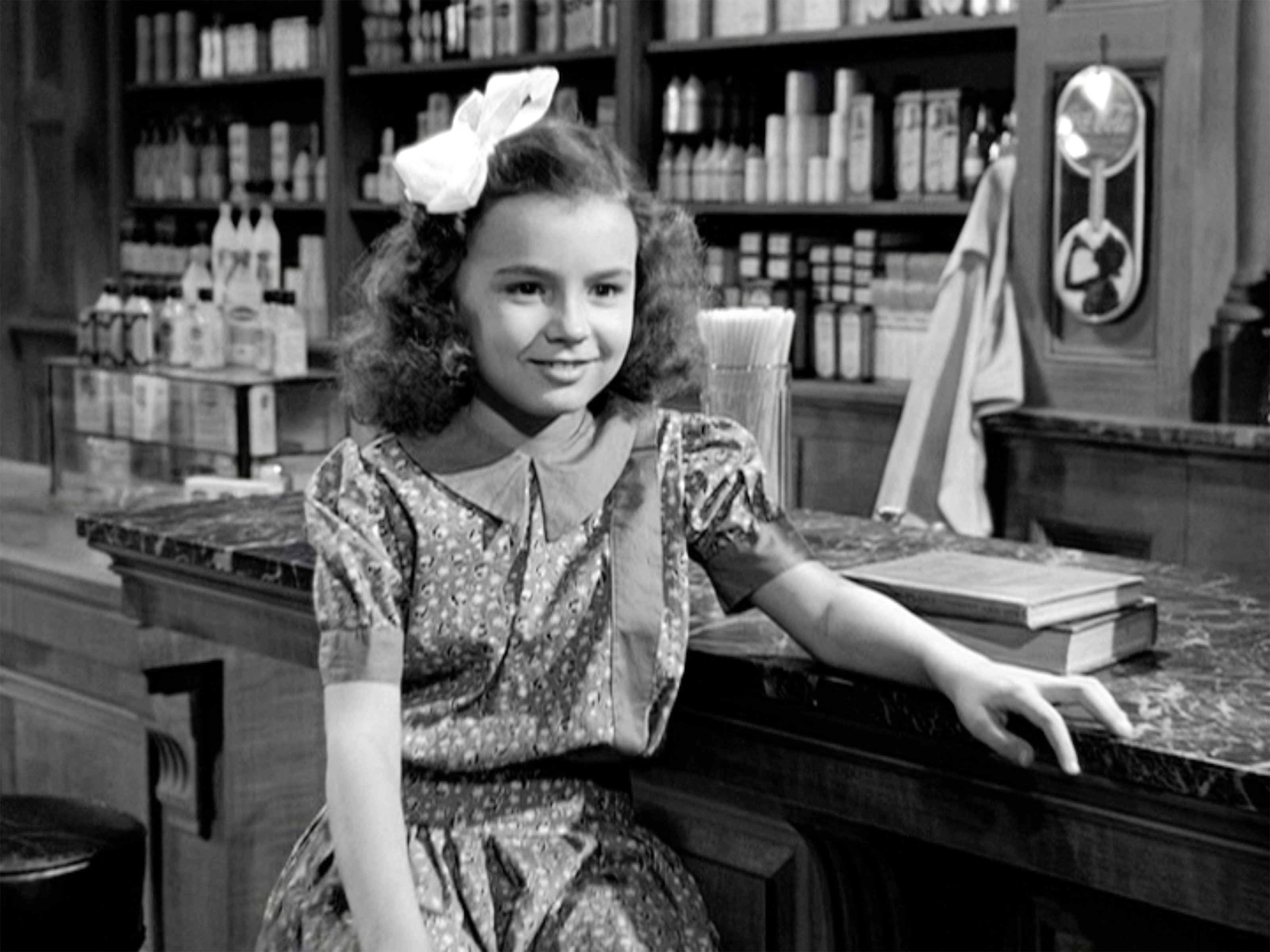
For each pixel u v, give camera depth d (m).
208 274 5.75
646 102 6.01
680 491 1.95
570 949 1.83
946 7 5.21
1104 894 2.01
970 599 1.86
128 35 8.03
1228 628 2.09
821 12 5.53
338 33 6.98
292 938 1.88
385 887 1.71
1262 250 4.66
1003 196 4.94
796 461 5.55
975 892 2.15
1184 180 4.57
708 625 2.12
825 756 1.91
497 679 1.87
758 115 5.90
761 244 5.73
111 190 8.09
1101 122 4.67
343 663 1.80
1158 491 4.59
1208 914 1.62
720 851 2.22
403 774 1.91
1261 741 1.61
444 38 6.70
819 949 2.11
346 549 1.83
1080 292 4.76
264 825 3.19
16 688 3.78
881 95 5.54
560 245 1.78
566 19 6.25
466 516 1.87
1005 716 1.69
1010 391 4.81
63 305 8.14
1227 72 4.59
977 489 4.84
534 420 1.90
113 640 3.41
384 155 7.02
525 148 1.80
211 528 2.66
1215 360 4.60
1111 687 1.80
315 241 7.20
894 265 5.43
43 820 2.67
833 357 5.54
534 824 1.90
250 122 7.92
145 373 4.52
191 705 3.11
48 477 5.04
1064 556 2.55
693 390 2.05
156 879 3.33
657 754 2.09
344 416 4.48
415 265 1.84
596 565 1.89
